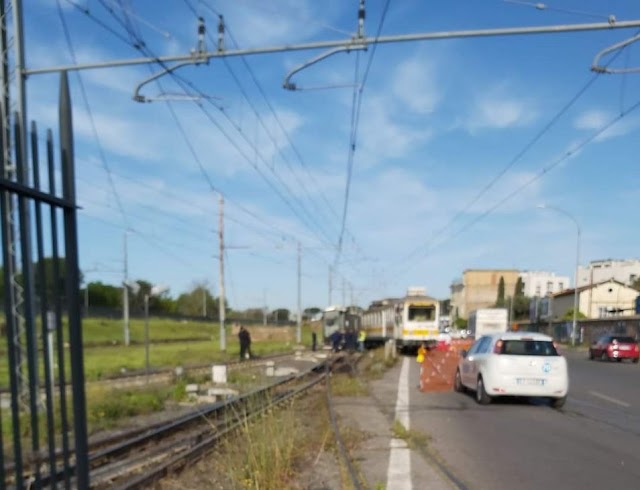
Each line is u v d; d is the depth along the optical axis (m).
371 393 16.42
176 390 16.45
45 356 3.40
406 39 9.66
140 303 70.62
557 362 13.39
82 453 3.36
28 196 3.06
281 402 13.78
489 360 13.70
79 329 3.35
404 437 9.75
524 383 13.31
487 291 120.62
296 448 8.73
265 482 7.04
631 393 16.38
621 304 74.56
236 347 43.75
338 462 8.32
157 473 7.56
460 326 98.56
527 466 7.96
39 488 3.30
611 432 10.38
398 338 38.31
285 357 35.59
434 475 7.55
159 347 43.44
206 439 9.66
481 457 8.48
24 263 3.12
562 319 65.00
